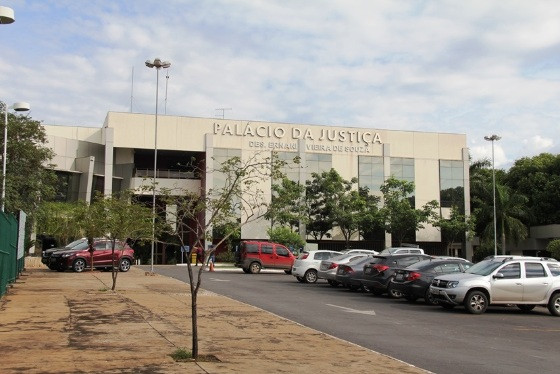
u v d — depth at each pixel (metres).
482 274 18.36
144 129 56.09
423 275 20.09
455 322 15.74
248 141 58.41
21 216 24.55
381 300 21.19
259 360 9.48
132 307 15.88
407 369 9.12
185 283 25.48
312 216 54.81
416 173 62.69
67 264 31.17
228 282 27.59
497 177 67.50
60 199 52.09
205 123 57.59
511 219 56.28
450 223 56.38
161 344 10.52
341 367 9.16
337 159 60.44
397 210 54.12
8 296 17.89
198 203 10.80
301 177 58.97
